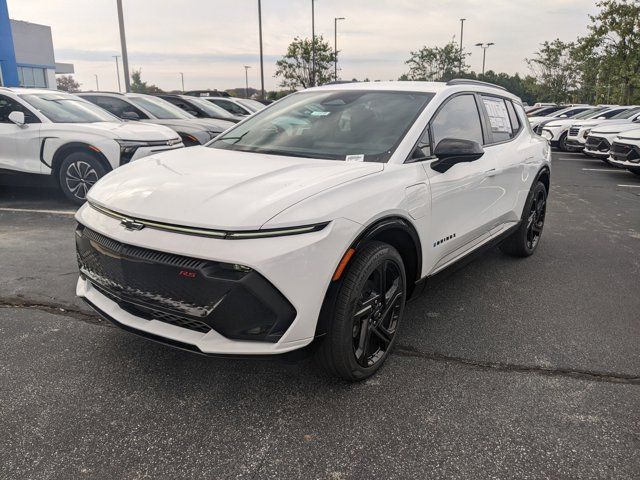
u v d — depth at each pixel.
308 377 2.84
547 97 37.78
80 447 2.23
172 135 7.63
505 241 5.06
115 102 10.13
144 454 2.20
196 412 2.50
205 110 12.46
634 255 5.42
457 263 3.65
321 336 2.44
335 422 2.45
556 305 3.97
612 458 2.25
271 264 2.21
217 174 2.70
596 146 13.45
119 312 2.58
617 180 11.32
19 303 3.66
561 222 6.98
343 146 3.17
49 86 37.06
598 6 26.86
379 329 2.82
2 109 7.04
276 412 2.52
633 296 4.20
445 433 2.39
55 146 6.84
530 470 2.17
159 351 3.05
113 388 2.67
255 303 2.24
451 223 3.40
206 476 2.09
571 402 2.66
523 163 4.56
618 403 2.67
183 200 2.42
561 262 5.11
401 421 2.47
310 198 2.40
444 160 3.17
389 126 3.25
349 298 2.48
